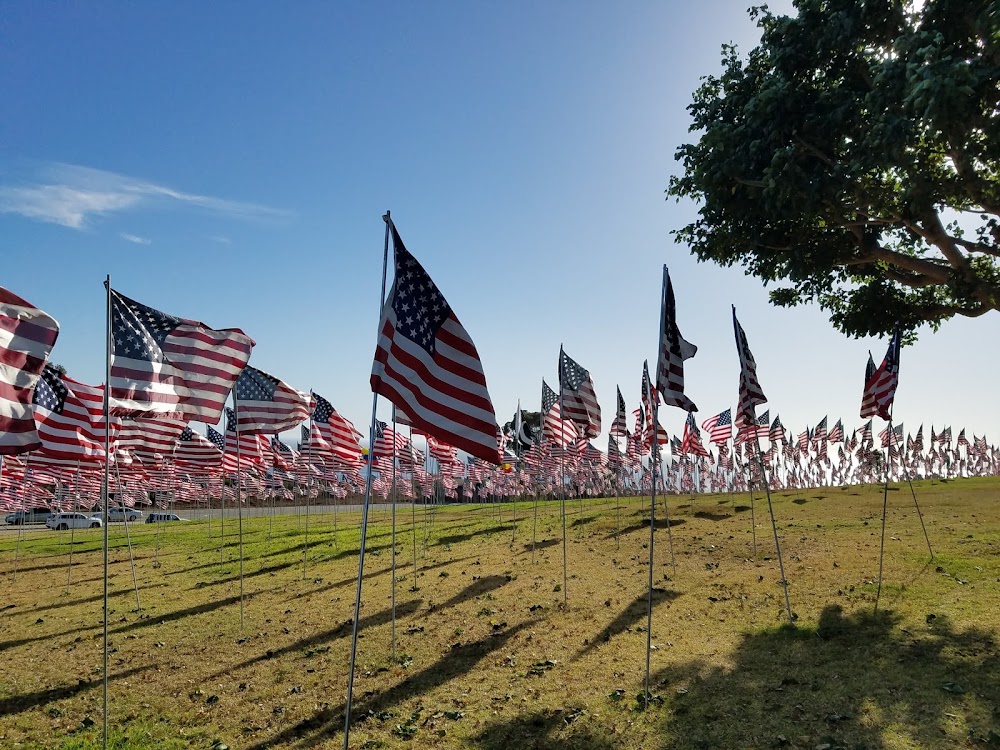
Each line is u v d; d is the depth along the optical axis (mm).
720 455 37969
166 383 10484
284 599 16344
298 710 9016
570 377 17875
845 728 7301
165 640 12969
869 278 15797
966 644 9602
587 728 7812
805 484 48719
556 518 32062
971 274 12328
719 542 20844
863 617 11320
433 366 7801
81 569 24156
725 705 8172
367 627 13070
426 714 8617
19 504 37594
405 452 27844
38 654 12375
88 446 17000
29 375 8055
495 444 7672
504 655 10852
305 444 30594
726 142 12867
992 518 21422
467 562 20469
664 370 9680
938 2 10531
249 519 46531
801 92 12109
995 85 10031
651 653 10398
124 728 8672
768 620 11766
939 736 6945
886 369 13766
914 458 49094
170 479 35688
